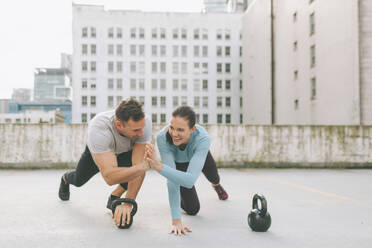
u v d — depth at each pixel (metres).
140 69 58.00
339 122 22.50
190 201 2.96
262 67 37.09
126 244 2.23
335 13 23.08
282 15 32.47
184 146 2.76
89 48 57.06
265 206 2.54
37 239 2.34
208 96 59.09
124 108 2.28
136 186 2.67
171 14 58.69
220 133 7.85
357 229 2.65
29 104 119.81
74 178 3.27
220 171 7.25
